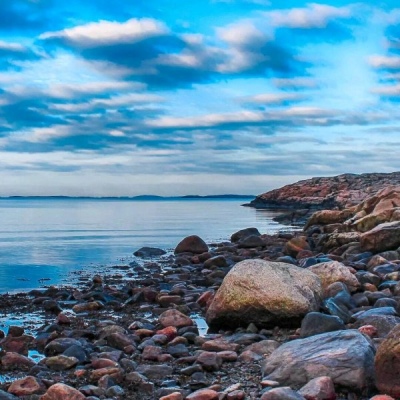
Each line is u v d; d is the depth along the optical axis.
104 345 11.16
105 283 21.42
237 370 9.28
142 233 49.03
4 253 33.12
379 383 7.85
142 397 8.26
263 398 7.41
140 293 16.58
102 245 38.03
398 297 13.72
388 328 10.73
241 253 28.91
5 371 9.66
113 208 132.25
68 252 33.72
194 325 12.72
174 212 101.38
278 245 31.92
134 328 12.83
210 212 100.44
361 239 23.89
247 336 11.30
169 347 10.84
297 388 8.12
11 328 12.74
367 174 107.25
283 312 11.95
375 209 36.19
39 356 10.81
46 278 23.14
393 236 23.20
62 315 13.75
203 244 31.06
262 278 12.39
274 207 115.69
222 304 12.38
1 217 80.00
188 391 8.33
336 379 7.98
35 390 8.35
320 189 105.44
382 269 17.86
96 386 8.59
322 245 27.14
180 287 18.34
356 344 8.52
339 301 13.41
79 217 80.56
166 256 31.06
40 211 109.69
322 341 8.88
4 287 20.86
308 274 13.11
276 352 8.97
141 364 9.91
